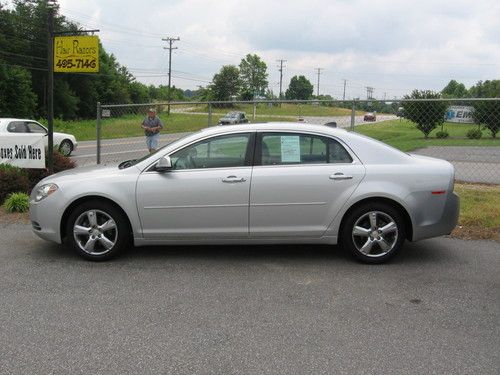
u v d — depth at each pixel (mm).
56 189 5859
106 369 3518
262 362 3617
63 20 60031
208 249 6418
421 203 5703
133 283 5219
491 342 3936
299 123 6008
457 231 7094
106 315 4422
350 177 5676
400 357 3693
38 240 6824
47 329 4141
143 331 4113
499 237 6820
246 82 134625
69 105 64500
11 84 49906
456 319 4359
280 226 5746
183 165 5812
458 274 5496
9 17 62125
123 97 83062
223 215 5730
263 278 5371
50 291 4992
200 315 4430
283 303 4703
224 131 5848
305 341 3941
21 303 4684
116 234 5859
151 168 5824
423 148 17969
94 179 5820
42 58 63781
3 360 3637
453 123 13680
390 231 5758
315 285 5164
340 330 4137
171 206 5734
